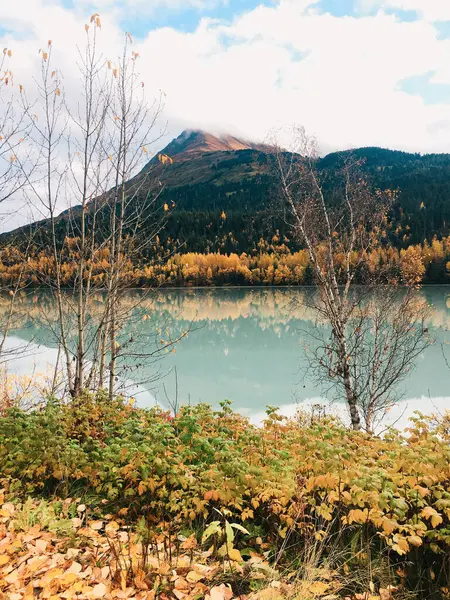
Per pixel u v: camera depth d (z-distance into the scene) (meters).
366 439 5.63
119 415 6.30
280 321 55.41
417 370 22.95
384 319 10.17
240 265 138.50
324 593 3.20
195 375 26.22
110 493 4.41
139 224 7.85
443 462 3.83
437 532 3.40
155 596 3.01
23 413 5.46
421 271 9.98
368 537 3.70
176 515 4.30
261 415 17.41
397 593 3.26
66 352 7.62
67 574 3.11
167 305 75.75
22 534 3.70
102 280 8.03
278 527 4.06
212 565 3.53
